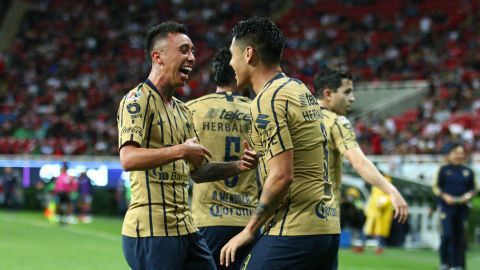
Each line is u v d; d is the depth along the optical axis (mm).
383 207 21578
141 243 7840
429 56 50344
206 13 63312
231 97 10195
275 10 63281
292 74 51438
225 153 10062
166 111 8039
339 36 56594
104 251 20875
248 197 10125
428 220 24562
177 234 7914
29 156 40281
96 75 55750
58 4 65500
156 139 7902
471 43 50750
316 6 61844
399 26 55781
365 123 41750
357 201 23328
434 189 18391
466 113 40719
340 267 18266
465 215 18172
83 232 27188
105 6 65250
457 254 18125
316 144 7363
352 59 52469
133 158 7422
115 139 44531
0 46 62750
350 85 10516
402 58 51375
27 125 48312
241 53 7480
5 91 53875
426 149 33594
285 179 7055
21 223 30266
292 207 7293
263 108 7215
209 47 58531
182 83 8117
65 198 30438
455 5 56656
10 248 21047
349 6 60688
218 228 9906
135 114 7680
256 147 7469
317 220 7293
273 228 7344
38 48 60156
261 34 7391
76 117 48750
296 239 7238
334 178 10070
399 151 33031
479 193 27875
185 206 8102
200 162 7457
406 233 24422
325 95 10531
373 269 18000
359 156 9656
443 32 53250
